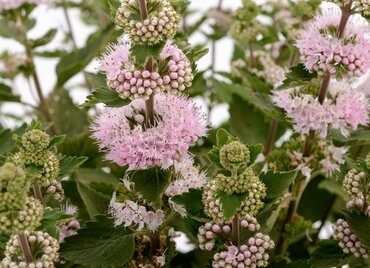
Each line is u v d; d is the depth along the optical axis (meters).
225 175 0.34
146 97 0.34
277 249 0.45
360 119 0.40
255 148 0.33
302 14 0.48
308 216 0.50
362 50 0.38
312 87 0.41
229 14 0.58
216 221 0.35
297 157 0.43
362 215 0.37
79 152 0.47
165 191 0.37
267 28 0.51
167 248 0.39
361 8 0.37
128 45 0.36
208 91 0.58
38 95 0.54
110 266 0.38
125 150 0.35
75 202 0.44
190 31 0.52
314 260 0.38
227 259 0.35
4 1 0.50
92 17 0.63
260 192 0.35
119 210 0.37
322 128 0.40
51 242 0.34
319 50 0.38
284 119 0.42
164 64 0.35
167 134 0.35
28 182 0.31
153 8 0.34
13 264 0.33
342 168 0.39
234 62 0.52
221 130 0.34
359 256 0.38
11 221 0.31
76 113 0.54
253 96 0.43
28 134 0.33
